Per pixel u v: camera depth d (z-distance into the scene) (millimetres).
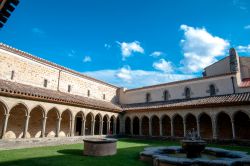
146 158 10172
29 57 21188
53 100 18828
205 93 25469
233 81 23484
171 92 28766
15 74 19656
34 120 20922
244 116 22000
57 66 24438
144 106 28078
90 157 11289
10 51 19469
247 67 26891
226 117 23047
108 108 25766
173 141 22453
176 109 23938
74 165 9062
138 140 23516
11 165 8828
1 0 4289
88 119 28062
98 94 30484
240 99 19391
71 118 21031
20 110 19781
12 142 15242
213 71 29703
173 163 7945
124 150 14344
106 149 11984
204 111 21703
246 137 21484
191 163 7945
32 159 10438
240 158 8852
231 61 25125
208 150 11844
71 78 26250
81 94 27359
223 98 21703
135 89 33219
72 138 20312
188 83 27312
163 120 28125
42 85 22266
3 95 15406
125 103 33844
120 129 28562
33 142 16703
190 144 10008
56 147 15992
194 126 25141
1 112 17969
